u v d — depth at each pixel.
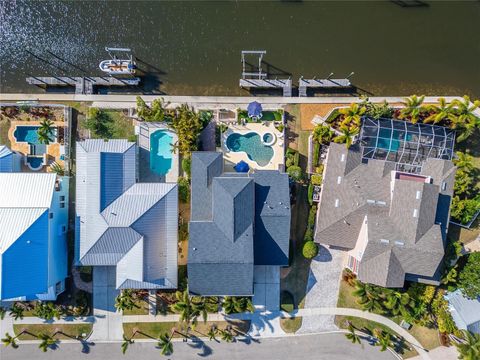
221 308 42.12
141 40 43.72
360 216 38.44
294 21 43.66
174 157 42.00
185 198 41.16
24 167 42.12
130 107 42.59
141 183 39.25
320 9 43.59
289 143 42.78
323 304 42.44
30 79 42.69
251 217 37.84
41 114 42.12
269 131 42.28
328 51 43.62
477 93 43.19
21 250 35.78
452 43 43.47
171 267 38.88
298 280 42.31
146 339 41.97
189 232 37.50
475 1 43.12
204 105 43.12
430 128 40.88
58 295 41.56
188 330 42.06
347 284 42.34
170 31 43.75
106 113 42.50
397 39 43.53
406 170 40.59
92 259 38.25
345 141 40.19
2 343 41.84
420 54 43.50
